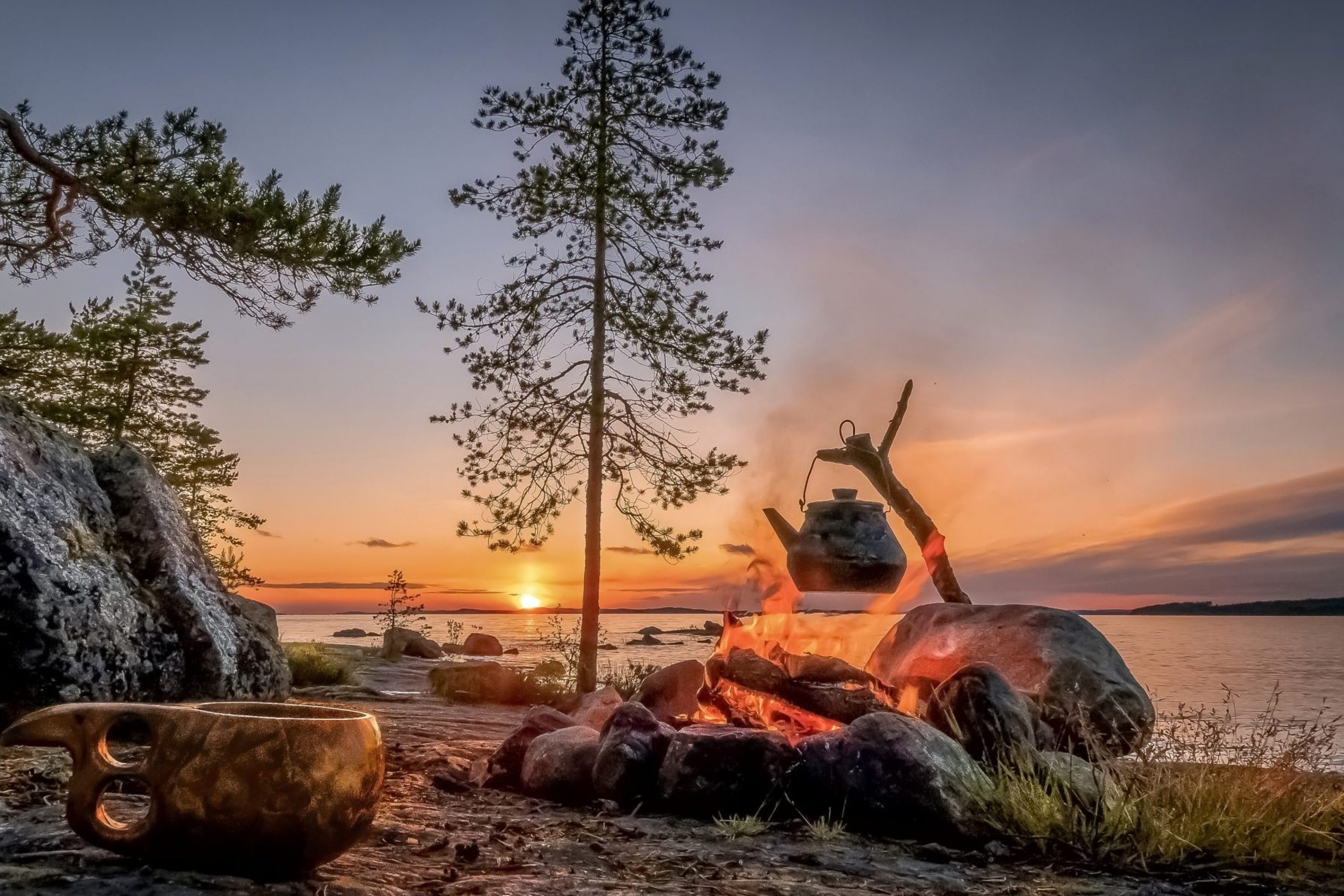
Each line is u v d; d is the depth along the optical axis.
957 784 4.74
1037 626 7.79
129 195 12.08
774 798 4.90
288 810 2.64
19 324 18.86
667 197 15.87
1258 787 4.96
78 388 23.80
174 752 2.66
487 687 13.70
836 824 4.75
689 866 3.91
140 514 7.31
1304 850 4.64
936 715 5.65
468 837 4.07
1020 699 5.61
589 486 15.34
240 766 2.63
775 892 3.58
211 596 7.36
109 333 23.61
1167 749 5.60
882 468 9.18
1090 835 4.61
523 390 15.77
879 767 4.79
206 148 12.09
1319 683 24.05
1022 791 4.82
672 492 15.81
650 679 7.64
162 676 6.46
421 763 6.19
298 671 14.46
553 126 16.16
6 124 11.82
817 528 7.32
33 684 5.69
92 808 2.67
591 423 15.57
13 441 6.62
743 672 6.47
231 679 6.92
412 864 3.44
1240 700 17.98
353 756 2.78
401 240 12.74
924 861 4.30
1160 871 4.26
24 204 12.87
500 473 16.02
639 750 5.19
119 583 6.56
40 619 5.71
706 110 16.11
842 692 6.18
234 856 2.64
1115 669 7.39
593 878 3.56
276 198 11.92
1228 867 4.36
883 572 7.14
